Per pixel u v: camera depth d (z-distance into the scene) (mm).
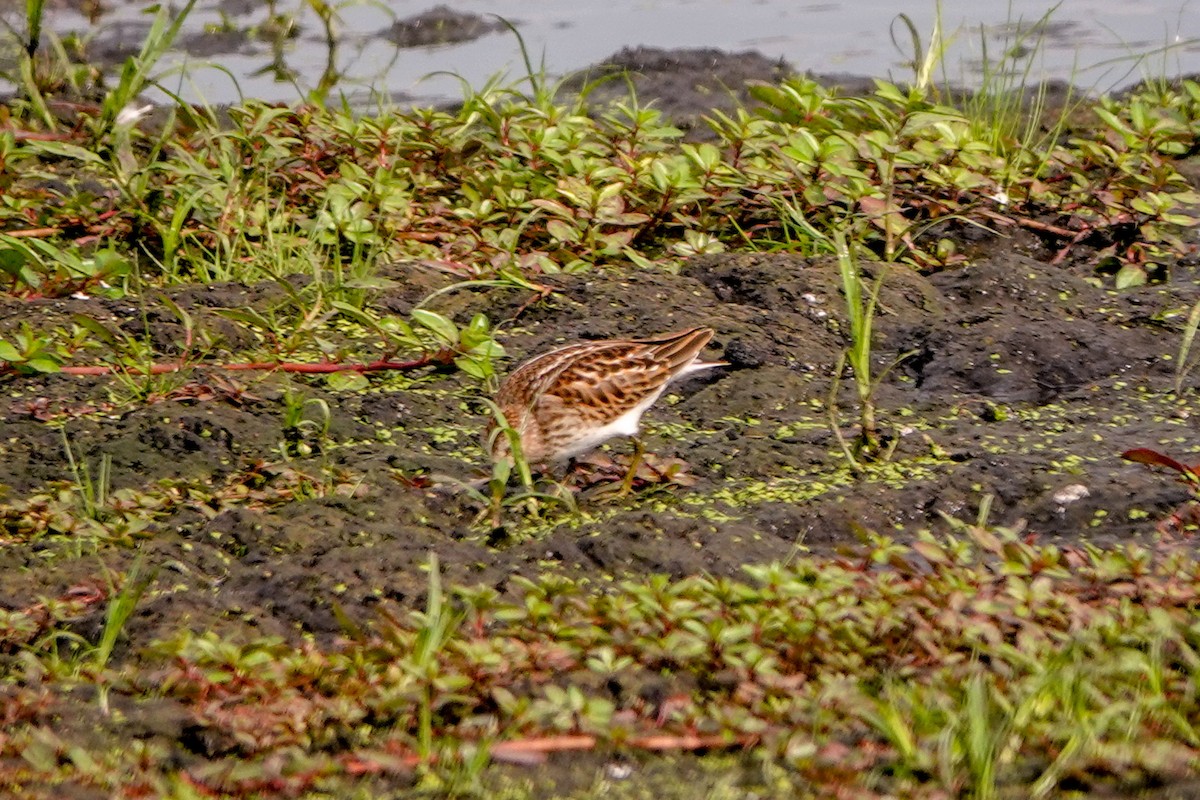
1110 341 12719
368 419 11719
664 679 7781
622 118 19344
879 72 21531
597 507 10297
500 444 10664
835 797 6758
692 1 26219
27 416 11562
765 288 13836
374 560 9133
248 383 12156
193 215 15469
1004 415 11656
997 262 14250
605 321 13336
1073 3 25000
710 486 10578
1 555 9430
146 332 12742
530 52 22641
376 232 14664
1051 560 8383
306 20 23797
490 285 13773
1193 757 6879
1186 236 15383
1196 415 11492
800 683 7520
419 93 20609
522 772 7102
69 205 15289
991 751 6859
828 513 9945
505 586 8883
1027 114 19969
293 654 7945
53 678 7934
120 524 9688
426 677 7305
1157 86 20625
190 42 22766
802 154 14922
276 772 6953
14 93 20344
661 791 6934
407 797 6918
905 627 7961
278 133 16359
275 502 10328
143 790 6918
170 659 7941
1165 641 7840
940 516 10031
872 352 12984
